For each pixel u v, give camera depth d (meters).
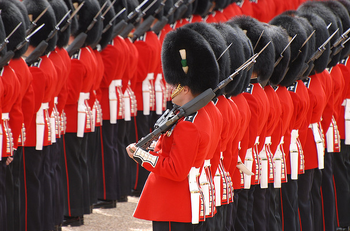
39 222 23.64
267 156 22.66
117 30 28.73
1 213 21.25
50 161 24.61
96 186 28.97
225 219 20.50
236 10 43.28
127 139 31.44
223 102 19.27
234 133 20.09
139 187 32.44
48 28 23.58
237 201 21.73
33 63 23.31
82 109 26.58
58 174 25.50
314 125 25.77
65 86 25.50
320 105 25.48
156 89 32.88
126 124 30.86
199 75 17.09
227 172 20.19
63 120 26.17
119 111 29.66
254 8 46.94
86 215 28.50
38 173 23.58
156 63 32.25
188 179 17.09
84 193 27.20
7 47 21.39
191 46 17.11
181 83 17.23
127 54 29.52
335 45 26.66
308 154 25.61
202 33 18.45
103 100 29.25
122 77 29.95
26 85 22.20
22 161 23.30
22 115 21.98
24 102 22.44
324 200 27.84
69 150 26.55
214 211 18.44
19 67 21.86
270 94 22.77
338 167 29.34
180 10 35.69
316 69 25.84
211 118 17.69
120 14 29.55
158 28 32.41
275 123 22.88
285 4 49.56
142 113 32.19
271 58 21.95
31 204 23.36
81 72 26.14
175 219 17.03
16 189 22.92
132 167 32.38
